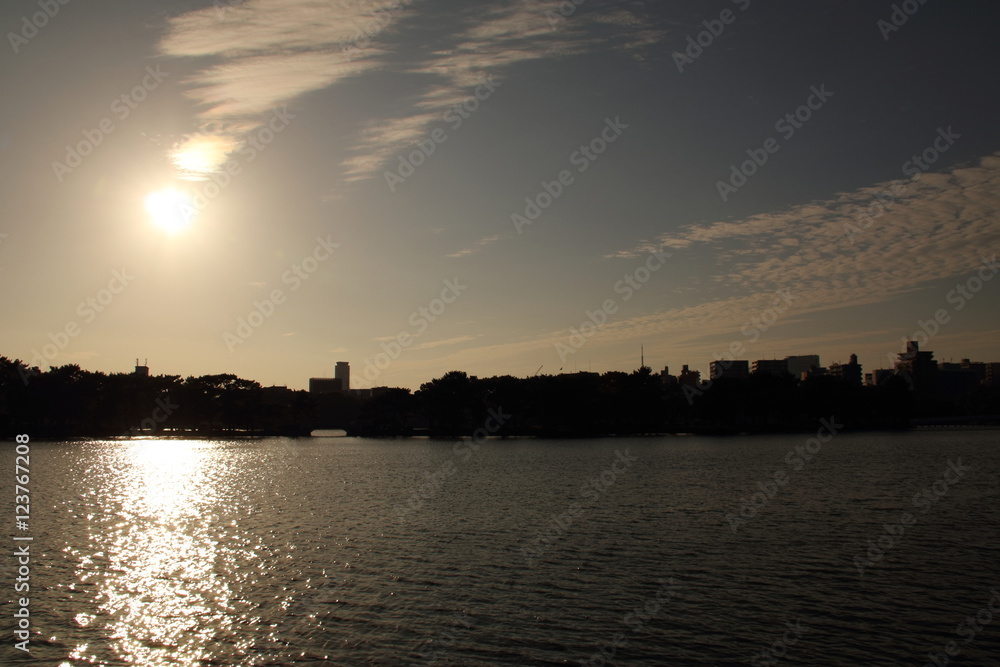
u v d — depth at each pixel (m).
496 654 29.56
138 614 34.50
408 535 53.53
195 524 60.06
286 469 119.06
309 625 32.88
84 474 108.69
